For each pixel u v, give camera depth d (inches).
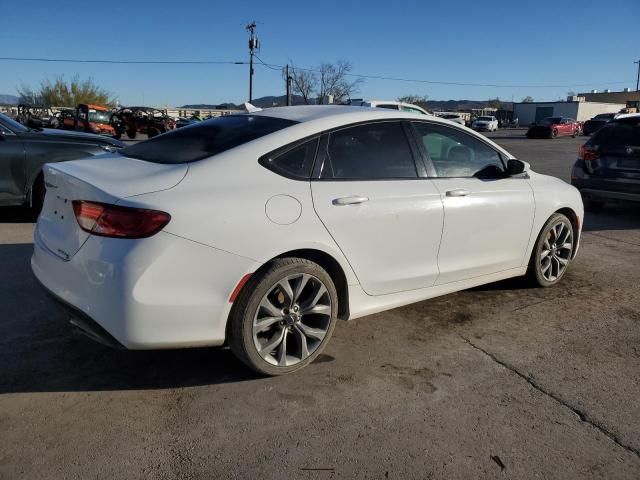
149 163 124.6
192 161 120.4
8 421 107.7
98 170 122.3
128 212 105.6
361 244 133.0
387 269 140.2
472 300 180.9
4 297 169.9
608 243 267.1
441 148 156.3
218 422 109.8
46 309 161.6
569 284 199.8
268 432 107.2
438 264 152.1
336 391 122.5
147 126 1286.9
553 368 135.9
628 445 106.2
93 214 109.0
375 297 140.3
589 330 159.2
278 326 124.6
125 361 133.0
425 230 145.1
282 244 119.1
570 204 192.2
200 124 148.4
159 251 106.2
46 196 131.8
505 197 166.4
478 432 109.0
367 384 125.9
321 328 130.8
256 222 115.9
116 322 107.0
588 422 113.3
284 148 125.9
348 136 136.4
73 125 1266.0
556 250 192.2
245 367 131.3
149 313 107.1
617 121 328.5
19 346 138.5
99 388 120.9
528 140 1311.5
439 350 144.2
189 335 112.5
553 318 167.3
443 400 120.2
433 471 97.5
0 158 261.4
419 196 143.6
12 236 245.0
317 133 131.1
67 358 133.6
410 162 146.8
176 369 130.0
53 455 98.3
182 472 95.3
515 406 118.6
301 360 128.3
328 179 129.8
